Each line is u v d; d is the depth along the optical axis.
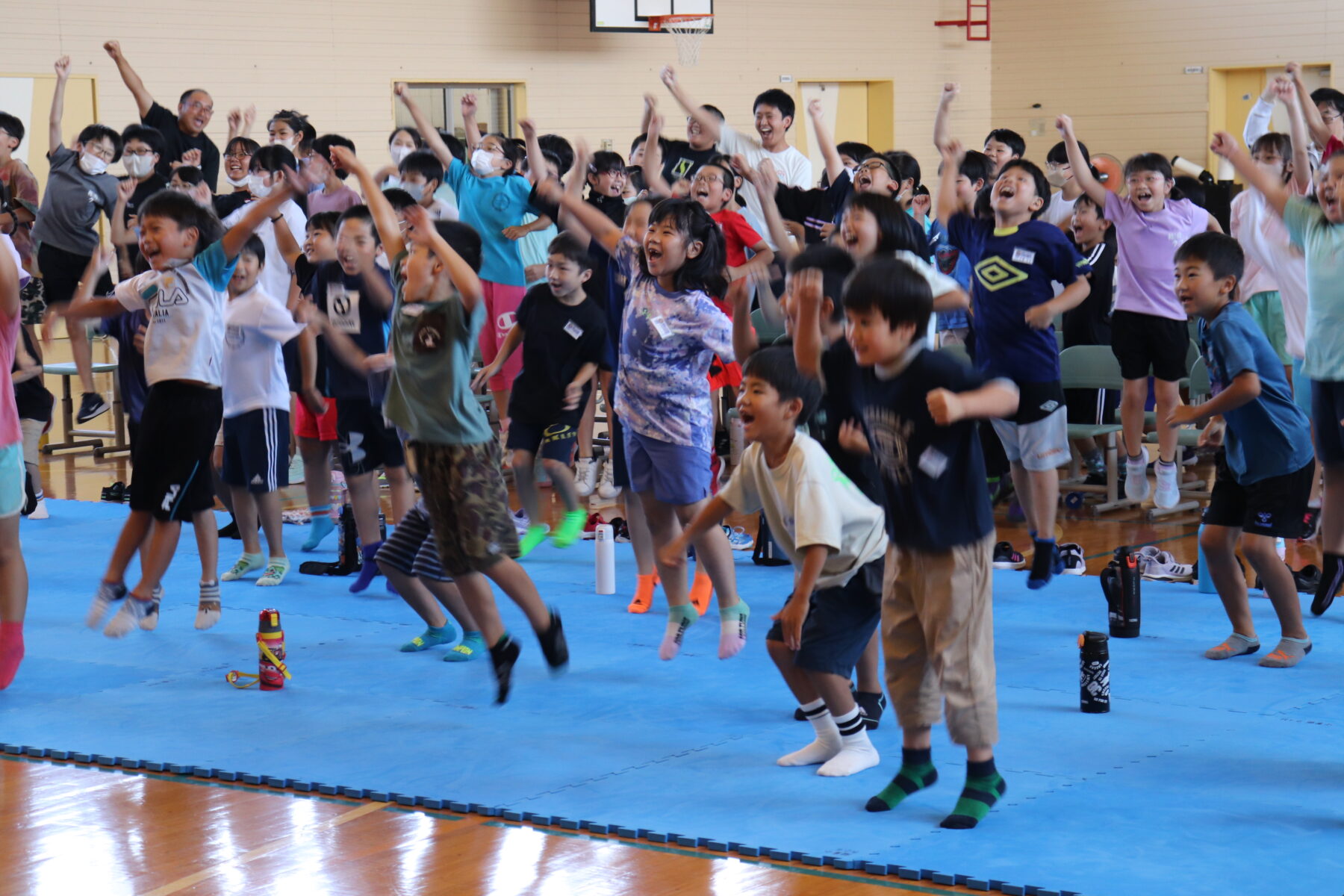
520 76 18.81
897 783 4.14
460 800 4.23
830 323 4.37
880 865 3.69
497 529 4.81
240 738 4.85
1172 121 20.70
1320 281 5.80
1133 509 8.93
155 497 5.59
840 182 8.24
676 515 5.51
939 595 3.83
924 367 3.65
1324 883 3.55
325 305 6.76
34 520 8.78
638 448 5.44
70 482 10.32
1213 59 20.28
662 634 6.15
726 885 3.62
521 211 9.35
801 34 20.48
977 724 3.90
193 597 6.94
